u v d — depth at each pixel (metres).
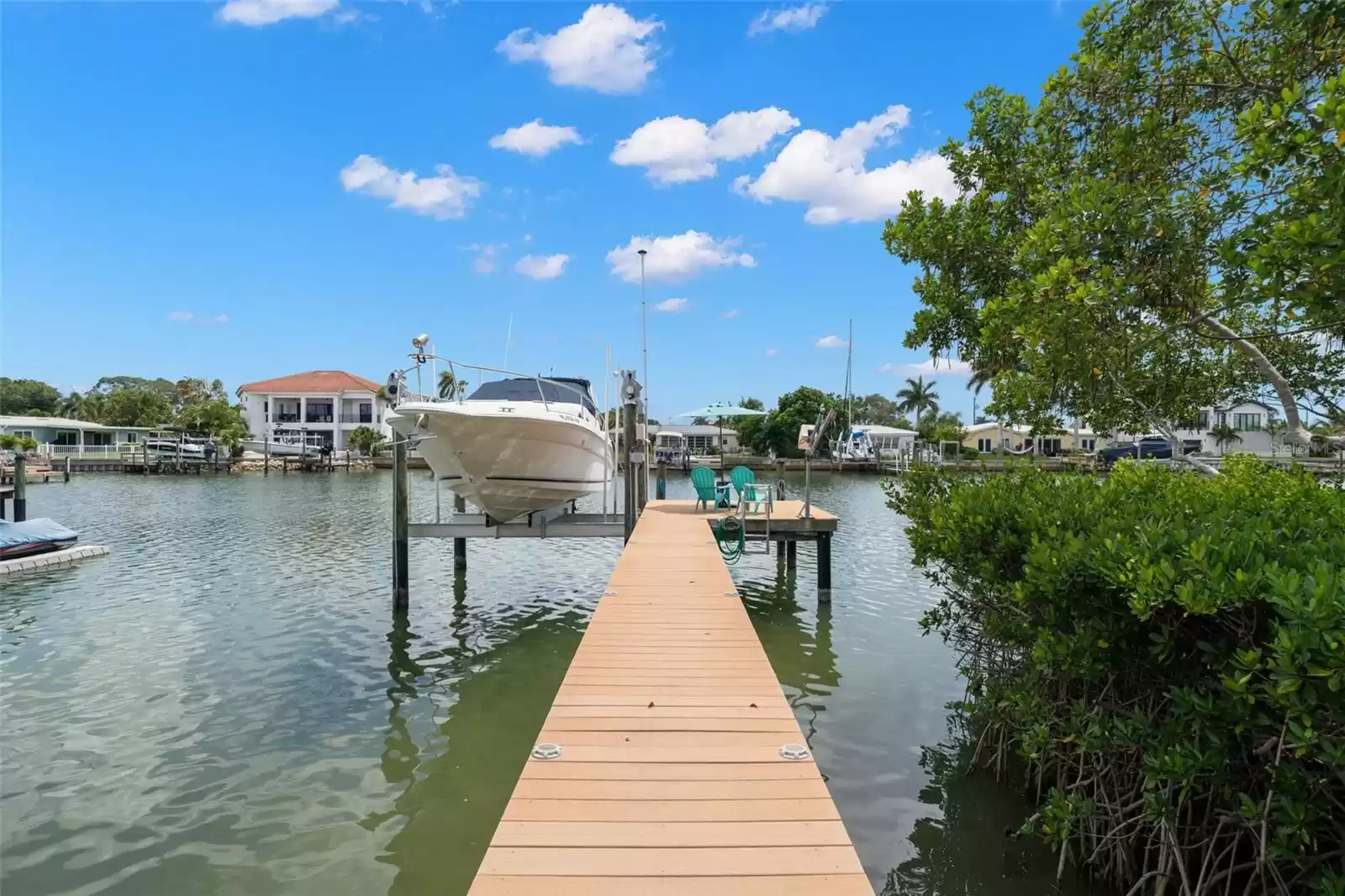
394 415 10.38
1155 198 4.36
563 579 13.46
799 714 6.65
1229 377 6.22
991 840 4.60
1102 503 4.50
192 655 8.62
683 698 4.17
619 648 5.12
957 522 4.79
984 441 55.75
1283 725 2.74
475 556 15.90
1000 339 5.44
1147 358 6.30
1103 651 3.54
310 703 7.17
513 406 11.40
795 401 55.97
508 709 7.05
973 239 6.62
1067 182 5.76
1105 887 4.06
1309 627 2.44
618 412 13.86
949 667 8.02
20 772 5.64
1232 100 4.90
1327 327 4.05
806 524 11.30
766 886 2.45
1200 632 3.27
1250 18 4.91
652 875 2.49
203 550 16.33
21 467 19.30
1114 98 5.43
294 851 4.62
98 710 6.88
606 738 3.63
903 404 73.38
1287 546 3.21
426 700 7.29
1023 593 3.80
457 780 5.59
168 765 5.79
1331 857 2.96
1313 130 3.40
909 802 5.07
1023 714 4.33
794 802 3.01
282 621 10.20
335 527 20.39
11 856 4.55
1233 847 3.23
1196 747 3.09
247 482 39.94
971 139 6.84
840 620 10.18
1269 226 3.65
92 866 4.45
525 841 2.69
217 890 4.23
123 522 21.47
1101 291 4.21
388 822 4.98
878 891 4.11
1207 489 4.99
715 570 7.91
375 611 10.87
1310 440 4.70
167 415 65.75
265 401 63.66
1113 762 3.82
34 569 13.91
